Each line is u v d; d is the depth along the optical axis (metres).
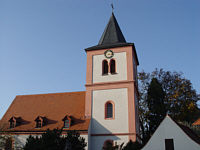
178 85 49.09
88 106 37.22
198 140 30.53
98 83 37.91
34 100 43.62
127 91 36.44
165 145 28.70
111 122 35.53
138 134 37.84
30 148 27.86
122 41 42.06
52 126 37.16
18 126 38.69
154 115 43.34
